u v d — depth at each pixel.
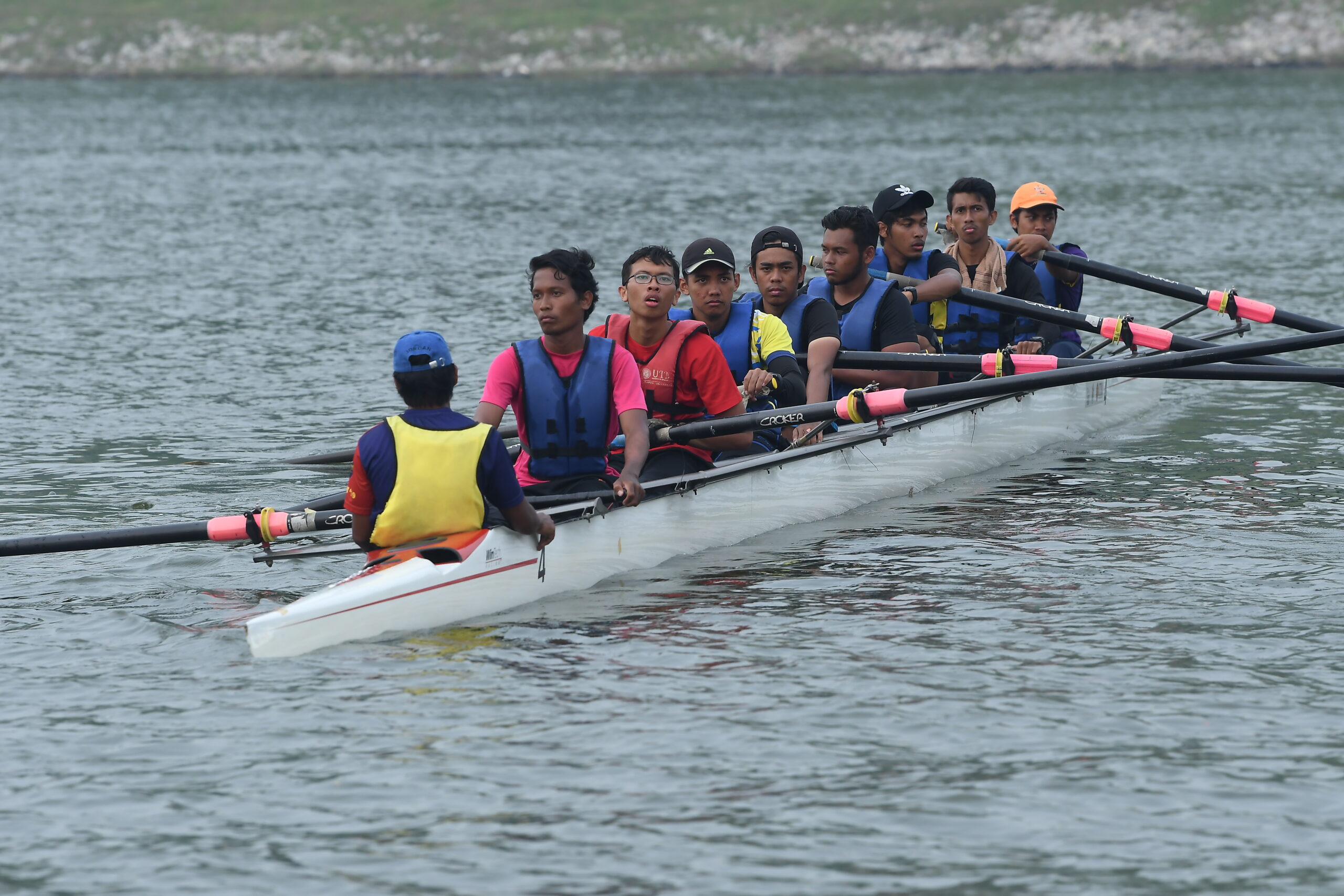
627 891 17.28
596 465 29.09
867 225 37.72
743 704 22.36
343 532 32.72
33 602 27.91
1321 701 22.34
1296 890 17.19
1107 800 19.27
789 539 32.28
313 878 17.64
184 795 19.69
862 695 22.66
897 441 36.19
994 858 17.91
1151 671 23.61
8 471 39.72
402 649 24.88
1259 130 169.50
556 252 28.27
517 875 17.62
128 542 27.38
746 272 85.25
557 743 21.08
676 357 30.81
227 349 60.91
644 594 28.11
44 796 19.69
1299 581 28.47
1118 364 33.41
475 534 26.39
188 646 25.12
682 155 155.38
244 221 110.44
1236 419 45.56
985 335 43.12
